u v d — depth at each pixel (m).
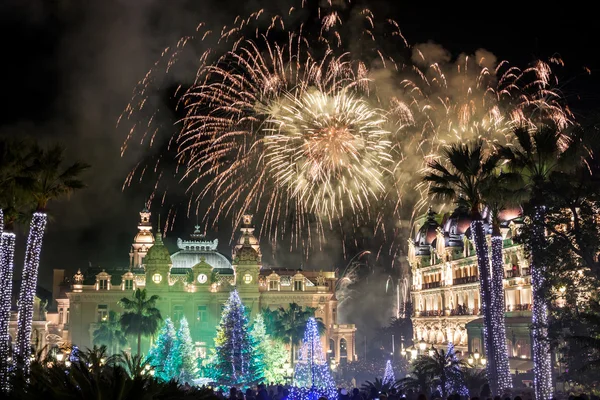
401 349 146.75
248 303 174.88
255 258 177.88
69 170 55.69
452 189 52.25
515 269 88.94
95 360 23.61
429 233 125.19
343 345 177.50
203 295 175.62
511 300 90.75
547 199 44.31
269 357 120.81
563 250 43.38
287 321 133.12
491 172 52.38
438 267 115.94
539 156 47.81
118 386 18.80
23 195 52.09
